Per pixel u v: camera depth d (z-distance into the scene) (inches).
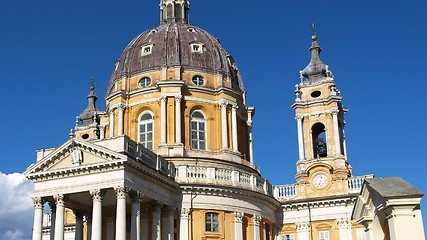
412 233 586.2
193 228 1622.8
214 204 1664.6
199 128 1958.7
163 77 1959.9
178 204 1625.2
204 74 2014.0
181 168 1664.6
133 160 1395.2
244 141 2105.1
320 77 2165.4
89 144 1397.6
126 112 1994.3
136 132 1959.9
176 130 1891.0
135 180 1422.2
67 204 1534.2
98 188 1386.6
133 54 2090.3
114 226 1621.6
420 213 592.7
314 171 2016.5
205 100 1977.1
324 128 2105.1
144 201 1550.2
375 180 649.0
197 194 1649.9
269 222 1891.0
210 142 1945.1
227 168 1755.7
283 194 2014.0
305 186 2003.0
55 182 1440.7
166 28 2158.0
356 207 737.6
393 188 614.9
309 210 1959.9
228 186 1681.8
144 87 1983.3
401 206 595.5
